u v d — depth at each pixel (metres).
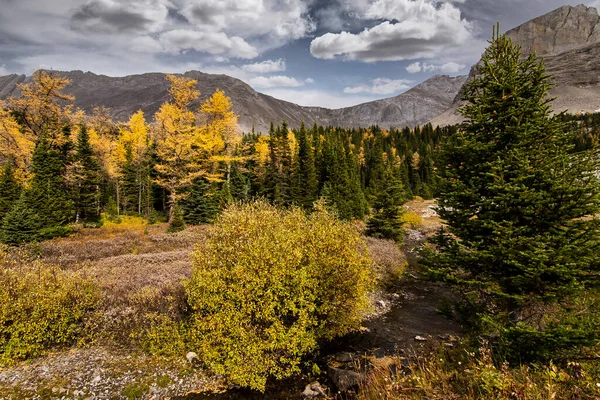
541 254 8.01
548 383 5.54
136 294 15.23
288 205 47.97
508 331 7.57
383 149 112.12
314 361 12.55
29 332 11.66
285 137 56.28
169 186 40.22
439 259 10.58
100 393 10.30
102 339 13.14
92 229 35.84
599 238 8.05
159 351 12.39
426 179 89.50
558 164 8.55
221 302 10.63
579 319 7.78
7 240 26.05
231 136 43.69
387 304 19.16
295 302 11.48
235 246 11.52
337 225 14.01
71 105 41.72
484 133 10.34
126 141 55.38
